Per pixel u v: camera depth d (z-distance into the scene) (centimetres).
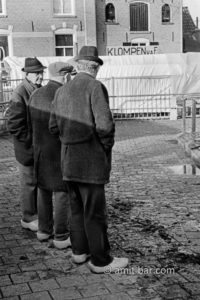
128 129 1585
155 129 1568
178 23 2800
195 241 509
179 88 1905
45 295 392
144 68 1908
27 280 421
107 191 742
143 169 920
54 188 478
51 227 517
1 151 1188
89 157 407
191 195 708
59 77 491
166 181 809
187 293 389
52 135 470
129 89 1884
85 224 425
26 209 553
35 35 2580
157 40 2783
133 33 2748
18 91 522
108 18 2730
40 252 489
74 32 2630
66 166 417
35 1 2562
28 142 521
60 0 2611
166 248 490
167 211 624
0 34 2550
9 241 523
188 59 1936
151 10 2755
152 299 380
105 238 427
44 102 477
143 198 695
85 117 404
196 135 1182
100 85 405
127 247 494
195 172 881
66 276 428
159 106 1881
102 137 399
